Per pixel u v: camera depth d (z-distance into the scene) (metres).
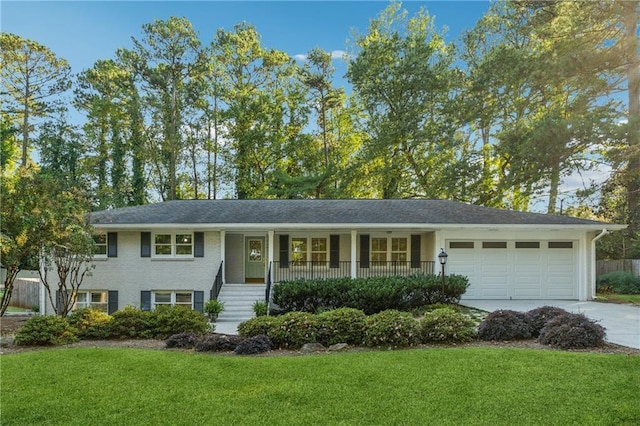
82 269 15.48
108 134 31.09
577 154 21.44
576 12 20.45
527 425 4.54
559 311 9.19
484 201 25.38
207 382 6.04
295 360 7.15
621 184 21.39
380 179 28.69
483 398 5.26
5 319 13.12
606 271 21.03
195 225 15.38
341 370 6.50
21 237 10.99
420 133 26.28
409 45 27.05
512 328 8.73
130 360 7.23
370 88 27.48
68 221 11.64
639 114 20.19
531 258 16.47
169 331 9.63
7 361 7.20
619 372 6.16
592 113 20.42
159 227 15.39
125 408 5.11
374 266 17.95
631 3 19.52
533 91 24.45
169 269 15.91
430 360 6.96
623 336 9.14
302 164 33.12
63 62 31.08
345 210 17.61
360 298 13.41
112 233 15.83
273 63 32.94
